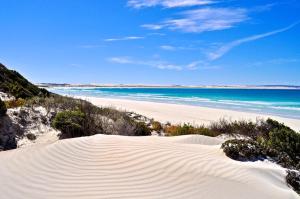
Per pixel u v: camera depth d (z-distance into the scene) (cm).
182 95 8525
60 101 1778
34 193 646
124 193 662
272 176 812
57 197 636
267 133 1538
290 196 703
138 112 3047
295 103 5397
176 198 650
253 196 674
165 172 755
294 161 1088
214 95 8819
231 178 745
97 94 8412
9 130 1277
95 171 764
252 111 3728
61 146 907
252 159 923
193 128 1617
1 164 782
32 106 1555
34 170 755
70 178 724
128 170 769
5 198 619
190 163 802
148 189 682
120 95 7844
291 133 1189
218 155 913
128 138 1042
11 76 2569
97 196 646
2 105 1321
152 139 1071
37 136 1305
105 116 1680
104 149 900
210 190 684
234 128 1633
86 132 1367
